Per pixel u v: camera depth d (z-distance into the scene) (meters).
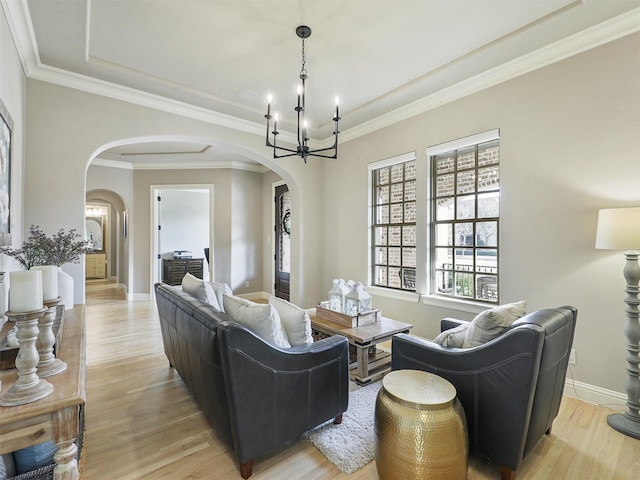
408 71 2.95
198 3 2.09
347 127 4.27
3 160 1.91
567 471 1.69
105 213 9.30
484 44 2.55
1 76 1.90
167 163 6.36
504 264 2.88
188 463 1.76
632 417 2.08
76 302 2.95
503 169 2.89
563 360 1.80
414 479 1.44
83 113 3.00
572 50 2.46
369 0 2.07
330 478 1.66
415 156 3.64
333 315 3.03
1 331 1.81
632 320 2.09
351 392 2.54
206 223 8.40
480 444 1.67
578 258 2.46
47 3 2.05
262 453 1.69
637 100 2.19
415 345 1.95
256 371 1.64
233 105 3.61
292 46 2.57
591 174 2.39
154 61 2.77
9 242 2.06
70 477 1.15
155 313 5.20
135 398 2.47
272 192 6.54
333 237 4.77
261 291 6.86
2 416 1.02
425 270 3.54
